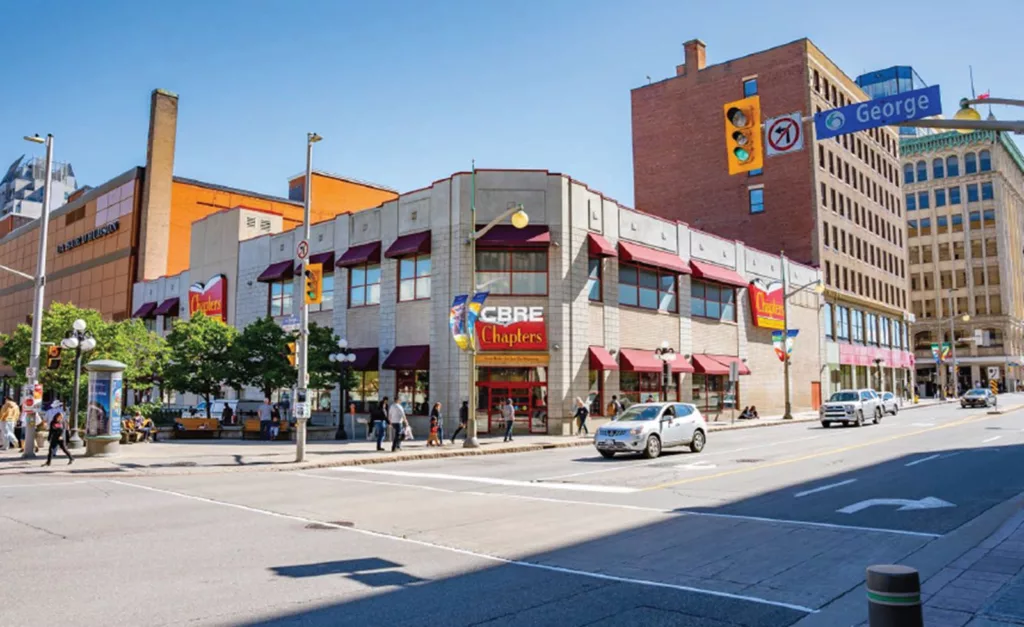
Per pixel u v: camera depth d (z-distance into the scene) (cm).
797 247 5475
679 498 1379
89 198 6475
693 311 4091
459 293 3206
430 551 946
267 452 2444
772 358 4825
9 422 2484
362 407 3572
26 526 1123
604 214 3500
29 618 650
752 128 1059
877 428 3400
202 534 1060
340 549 958
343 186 6338
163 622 643
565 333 3219
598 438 2198
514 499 1409
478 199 3244
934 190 10681
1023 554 873
